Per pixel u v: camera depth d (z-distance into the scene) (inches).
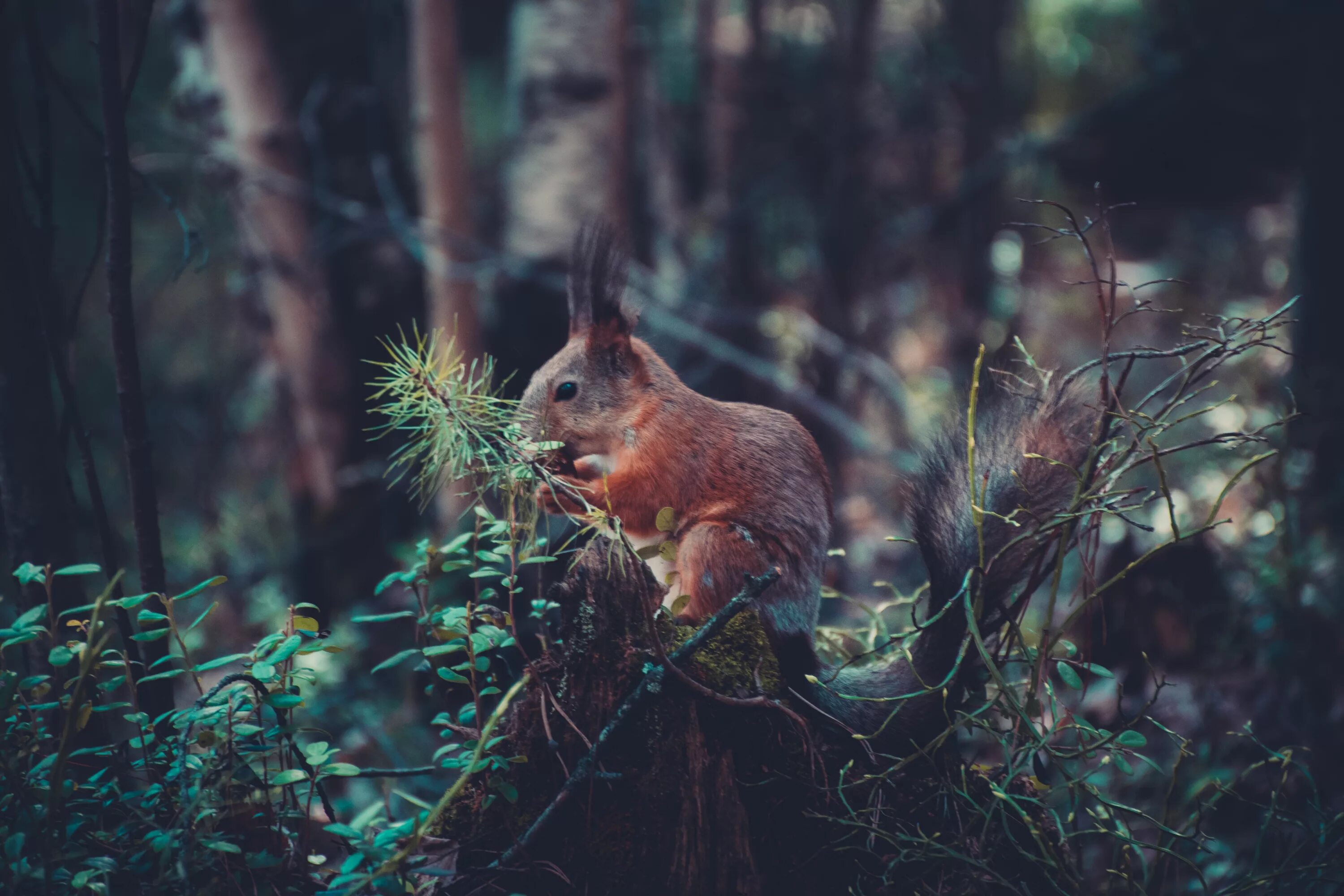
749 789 111.3
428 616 110.8
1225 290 521.7
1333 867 120.6
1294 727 180.9
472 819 109.7
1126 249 589.0
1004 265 537.0
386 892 95.3
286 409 307.4
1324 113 284.0
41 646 122.7
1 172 121.4
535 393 145.3
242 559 366.3
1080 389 125.8
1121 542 209.8
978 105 421.4
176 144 363.9
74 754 94.0
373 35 314.8
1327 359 285.7
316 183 293.9
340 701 229.0
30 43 122.9
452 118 274.4
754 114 460.4
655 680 105.7
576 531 135.6
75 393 115.0
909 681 122.2
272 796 111.3
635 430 141.6
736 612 107.2
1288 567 190.9
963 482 125.3
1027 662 114.9
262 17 287.4
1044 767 121.6
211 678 268.4
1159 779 169.0
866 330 433.4
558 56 315.9
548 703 108.7
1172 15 376.2
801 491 137.5
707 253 416.8
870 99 475.5
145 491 118.4
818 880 111.7
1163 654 204.1
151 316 426.9
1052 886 111.9
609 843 106.9
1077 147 422.3
